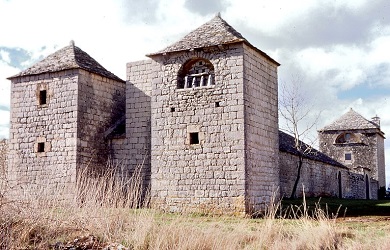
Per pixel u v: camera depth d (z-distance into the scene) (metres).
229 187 17.62
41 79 22.27
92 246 9.69
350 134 51.50
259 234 10.68
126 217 10.54
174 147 18.84
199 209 17.97
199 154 18.33
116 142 22.22
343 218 17.66
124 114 23.86
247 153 17.77
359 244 10.42
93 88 22.17
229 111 18.03
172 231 9.77
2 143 15.05
